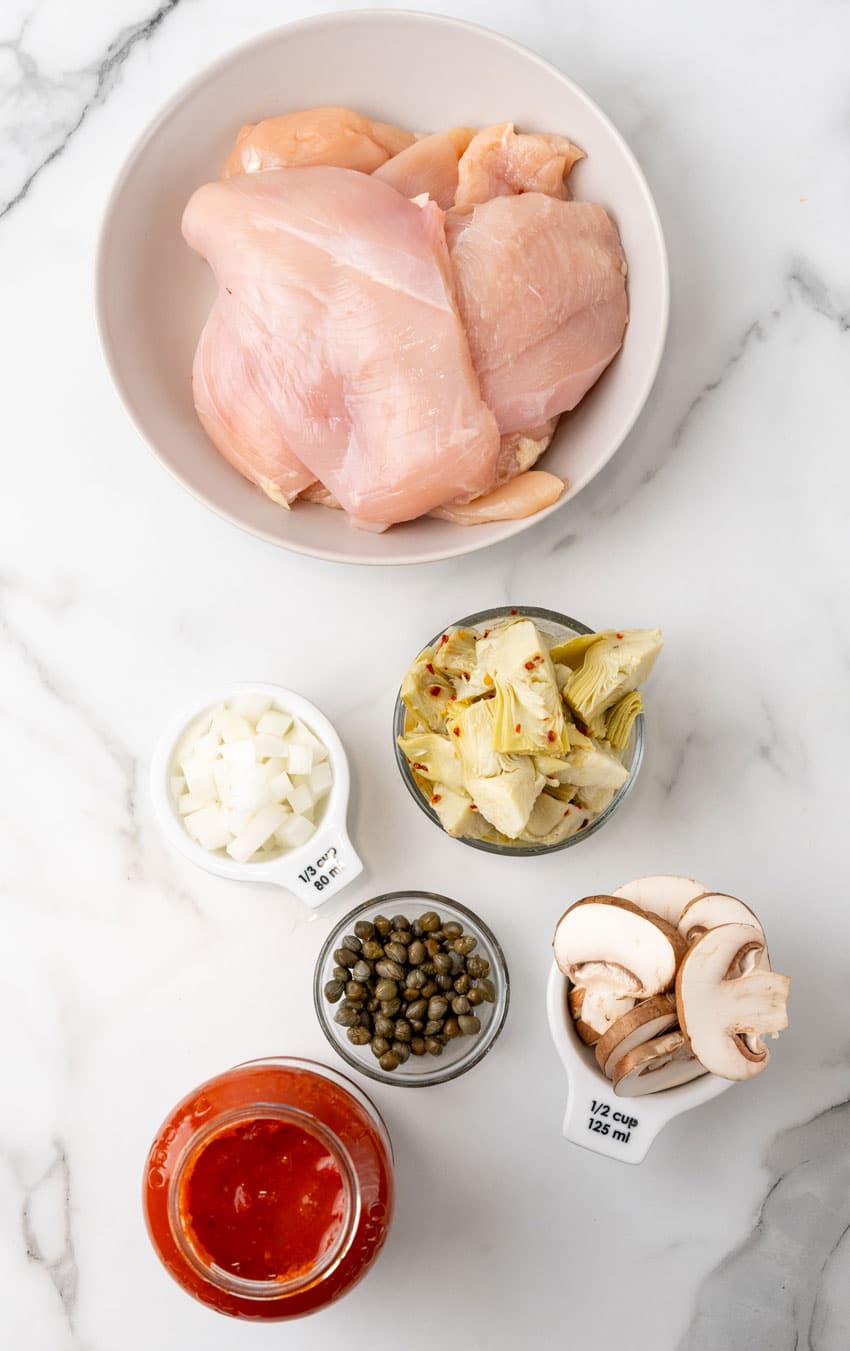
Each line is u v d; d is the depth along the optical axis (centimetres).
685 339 65
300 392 59
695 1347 64
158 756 63
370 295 58
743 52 65
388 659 65
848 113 65
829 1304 64
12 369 65
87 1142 65
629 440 65
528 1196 64
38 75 65
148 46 65
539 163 61
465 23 59
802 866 65
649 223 60
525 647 58
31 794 65
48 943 65
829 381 65
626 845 65
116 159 65
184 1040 65
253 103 62
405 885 65
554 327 60
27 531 65
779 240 65
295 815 63
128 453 65
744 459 65
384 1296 64
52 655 65
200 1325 64
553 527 65
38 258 65
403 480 59
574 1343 64
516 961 65
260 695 63
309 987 65
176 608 65
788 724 65
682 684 65
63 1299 64
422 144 62
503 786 57
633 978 56
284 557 65
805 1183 65
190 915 65
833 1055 65
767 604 65
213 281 64
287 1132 57
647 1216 64
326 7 65
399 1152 64
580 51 65
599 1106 57
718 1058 54
